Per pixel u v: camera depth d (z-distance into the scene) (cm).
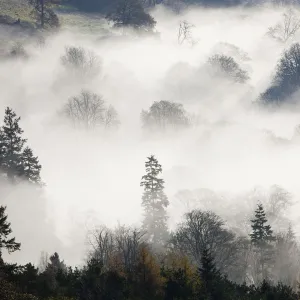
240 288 9800
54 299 8344
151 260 9888
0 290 7881
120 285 8850
